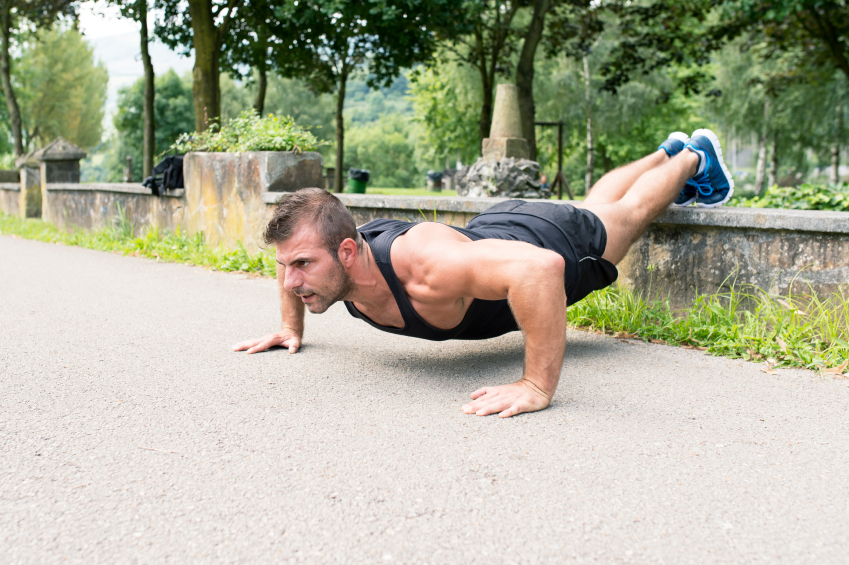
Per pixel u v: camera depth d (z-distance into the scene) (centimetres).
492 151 829
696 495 164
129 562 134
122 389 245
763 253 323
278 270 296
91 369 272
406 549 139
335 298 226
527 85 1278
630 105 2564
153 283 504
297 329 310
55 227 992
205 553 138
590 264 274
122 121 4916
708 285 343
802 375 270
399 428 206
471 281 214
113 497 162
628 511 156
